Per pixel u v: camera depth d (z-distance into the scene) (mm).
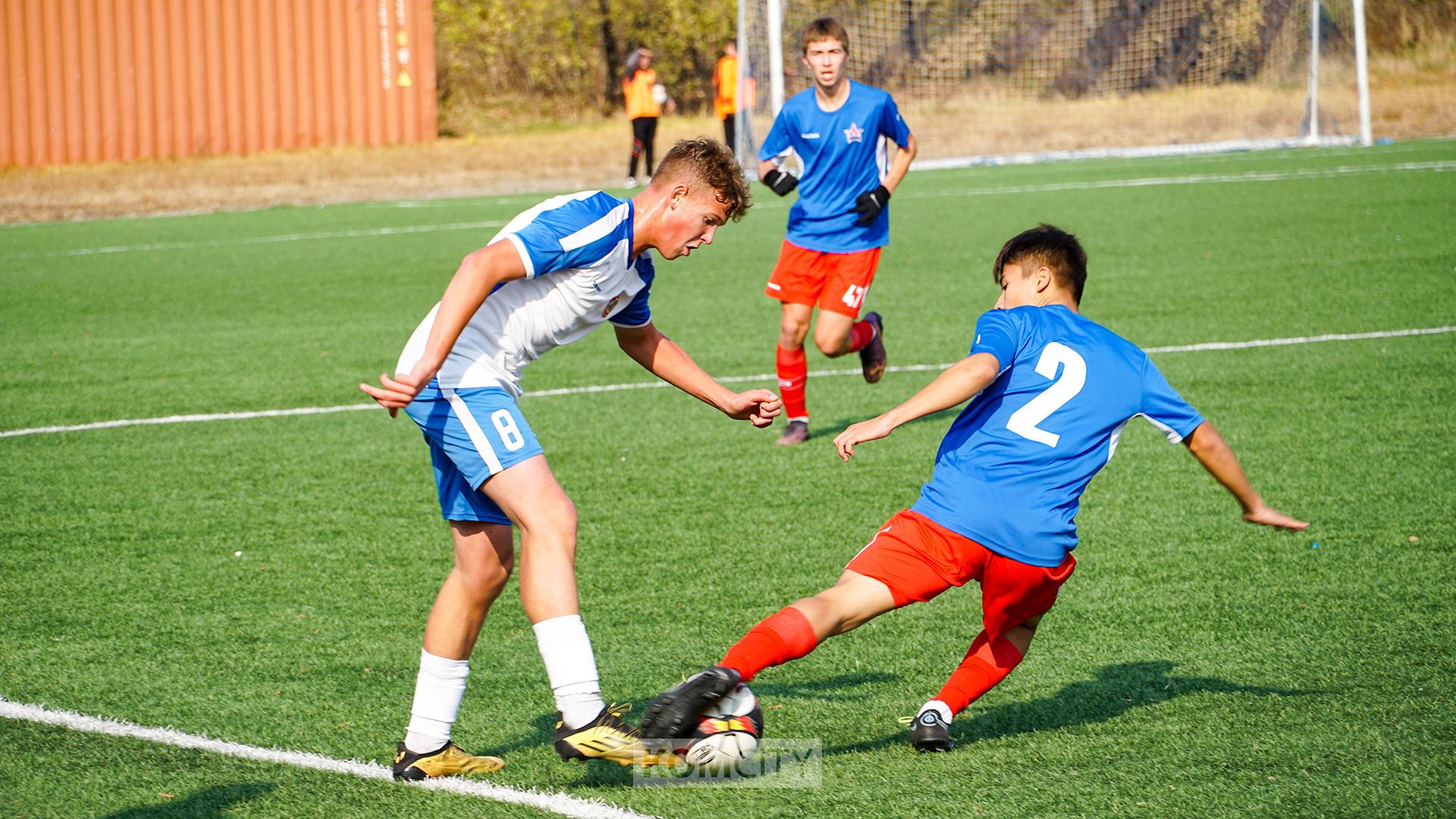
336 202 69125
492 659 14125
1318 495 19047
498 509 10812
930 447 22906
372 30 89438
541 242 10016
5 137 82875
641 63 69875
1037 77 91375
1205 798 10398
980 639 11641
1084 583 15922
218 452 23266
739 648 9914
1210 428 10766
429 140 92562
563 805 10539
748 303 37812
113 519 19484
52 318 37500
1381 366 26688
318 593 16266
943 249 45812
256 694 13156
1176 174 67000
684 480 21125
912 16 87125
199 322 36438
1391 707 12094
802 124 22750
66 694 13211
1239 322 31672
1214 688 12719
